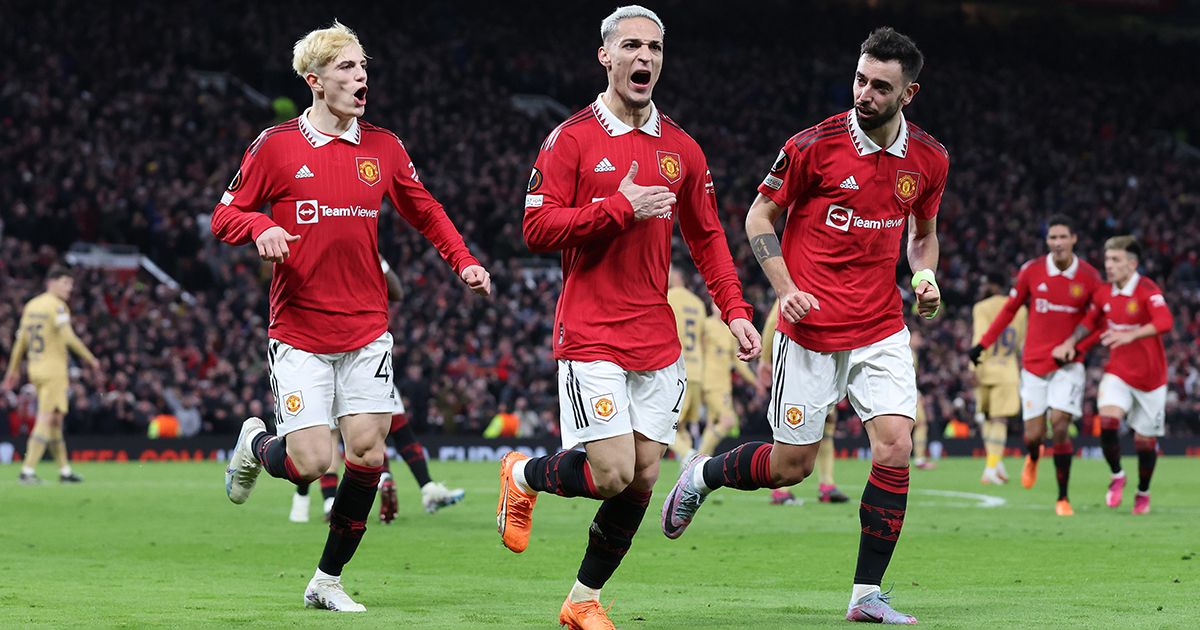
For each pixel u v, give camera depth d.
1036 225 49.69
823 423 7.62
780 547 11.57
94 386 29.31
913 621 6.96
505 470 7.19
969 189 50.47
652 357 6.83
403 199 7.88
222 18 48.50
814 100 56.12
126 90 42.44
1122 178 54.03
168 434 28.97
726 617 7.34
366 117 45.66
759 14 59.44
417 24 52.44
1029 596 8.29
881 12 60.84
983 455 34.19
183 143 40.66
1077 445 34.97
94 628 6.78
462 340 35.16
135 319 31.92
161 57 45.09
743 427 33.34
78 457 28.00
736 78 56.03
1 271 32.59
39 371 20.53
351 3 51.84
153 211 38.00
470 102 48.44
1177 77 63.75
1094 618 7.18
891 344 7.46
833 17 60.50
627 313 6.79
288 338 7.58
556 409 33.09
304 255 7.50
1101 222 50.16
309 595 7.66
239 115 43.47
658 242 6.83
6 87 39.59
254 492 18.69
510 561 10.49
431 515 14.80
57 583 8.88
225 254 37.22
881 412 7.35
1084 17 63.41
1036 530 13.06
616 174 6.82
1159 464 29.28
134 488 19.48
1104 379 15.49
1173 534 12.62
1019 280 15.51
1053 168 54.00
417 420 31.14
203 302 33.84
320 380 7.57
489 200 43.00
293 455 7.59
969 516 14.84
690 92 53.53
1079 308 15.27
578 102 54.56
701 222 7.17
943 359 37.03
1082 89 60.44
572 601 6.90
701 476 7.97
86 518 14.36
